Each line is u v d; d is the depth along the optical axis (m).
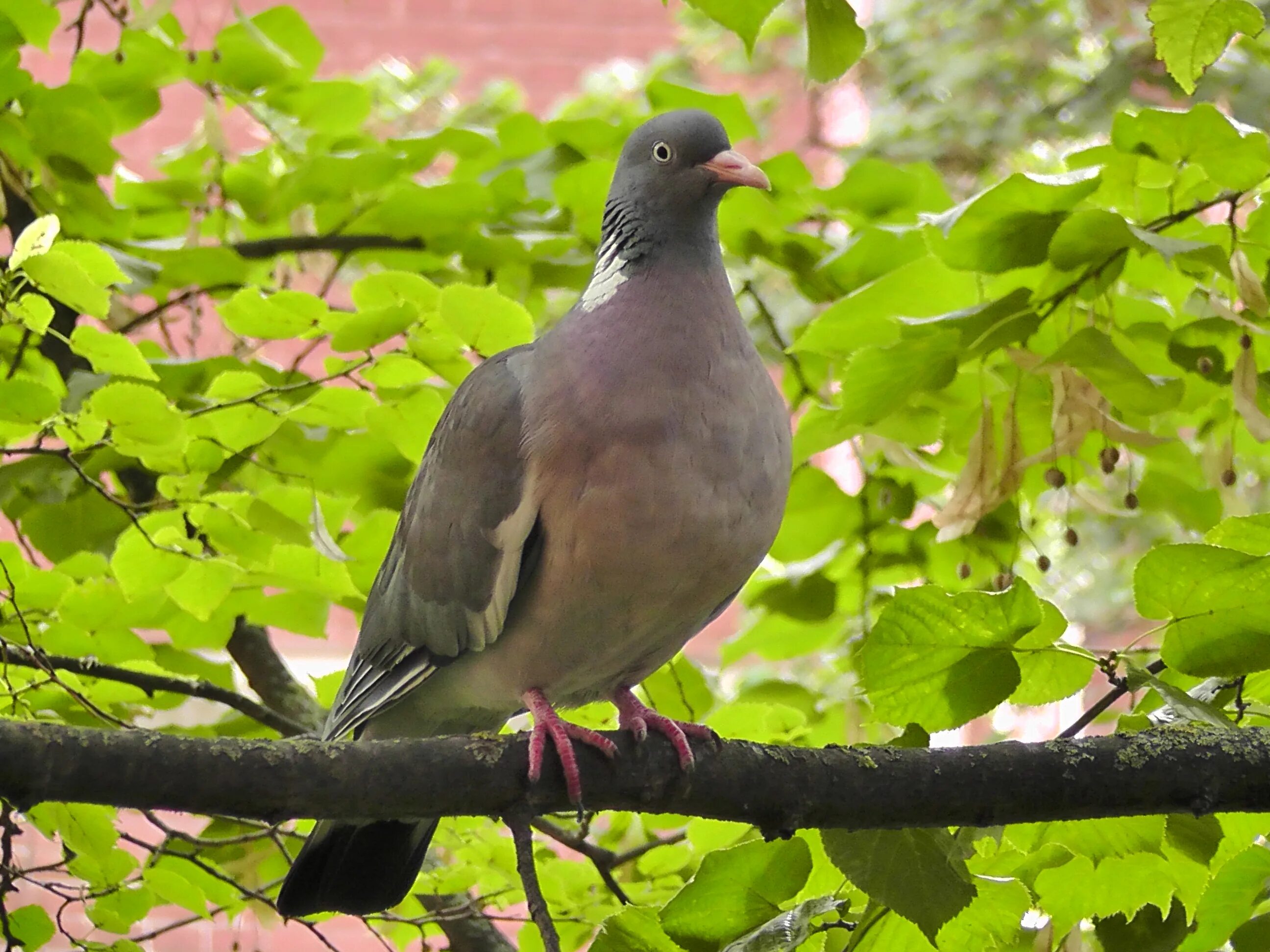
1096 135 15.09
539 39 18.48
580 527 6.16
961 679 5.71
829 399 9.80
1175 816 6.08
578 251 9.59
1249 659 5.60
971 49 15.96
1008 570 8.23
